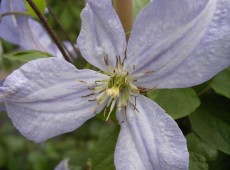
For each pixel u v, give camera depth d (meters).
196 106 0.14
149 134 0.13
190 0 0.12
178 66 0.13
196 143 0.15
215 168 0.16
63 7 0.35
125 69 0.13
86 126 0.43
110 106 0.14
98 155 0.15
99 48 0.13
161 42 0.12
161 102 0.14
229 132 0.15
